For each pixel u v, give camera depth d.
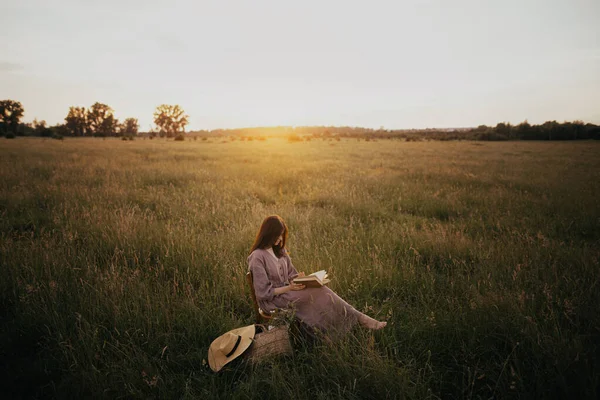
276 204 8.20
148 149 31.02
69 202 7.55
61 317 3.13
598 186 10.77
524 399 2.21
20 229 5.93
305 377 2.46
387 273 4.14
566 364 2.36
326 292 2.96
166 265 4.39
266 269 3.03
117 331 2.80
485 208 8.07
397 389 2.29
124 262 4.44
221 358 2.60
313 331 2.88
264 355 2.63
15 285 3.65
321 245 5.22
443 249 5.02
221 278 3.99
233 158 21.75
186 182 11.31
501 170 15.70
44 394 2.46
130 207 7.51
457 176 13.42
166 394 2.34
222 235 5.50
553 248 4.93
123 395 2.33
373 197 9.45
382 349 2.81
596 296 3.35
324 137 107.19
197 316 3.22
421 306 3.51
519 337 2.75
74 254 4.46
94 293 3.50
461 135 89.25
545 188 10.55
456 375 2.56
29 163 15.08
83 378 2.38
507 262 4.48
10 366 2.69
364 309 3.15
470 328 2.93
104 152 24.97
